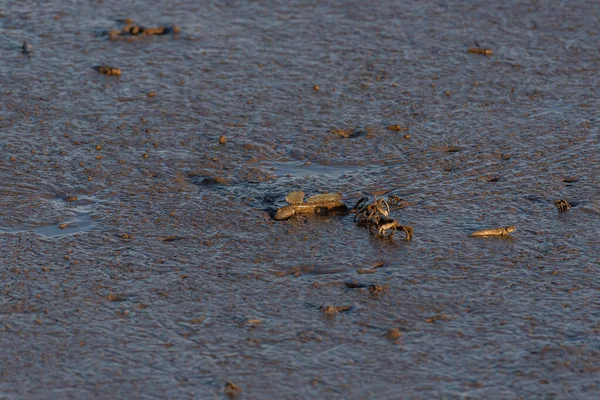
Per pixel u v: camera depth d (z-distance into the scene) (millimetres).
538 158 25562
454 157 25609
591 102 29438
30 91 29578
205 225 21781
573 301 18641
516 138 26828
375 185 23984
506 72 31781
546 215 22344
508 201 23094
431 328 17750
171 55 32875
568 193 23516
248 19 36562
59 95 29391
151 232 21453
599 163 25219
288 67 32000
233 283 19312
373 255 20422
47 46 33344
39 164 24781
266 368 16547
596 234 21391
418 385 16109
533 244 20953
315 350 17062
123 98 29297
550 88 30500
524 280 19453
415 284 19250
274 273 19703
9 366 16531
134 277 19531
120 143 26203
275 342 17297
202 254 20484
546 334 17547
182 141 26422
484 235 21281
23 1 37969
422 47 33906
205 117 28047
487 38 34812
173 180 24078
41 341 17250
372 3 38344
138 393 15891
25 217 22078
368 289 19062
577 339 17375
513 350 17078
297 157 25609
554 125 27703
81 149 25781
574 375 16359
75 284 19203
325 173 24703
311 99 29438
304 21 36406
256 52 33281
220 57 32781
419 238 21172
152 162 25062
